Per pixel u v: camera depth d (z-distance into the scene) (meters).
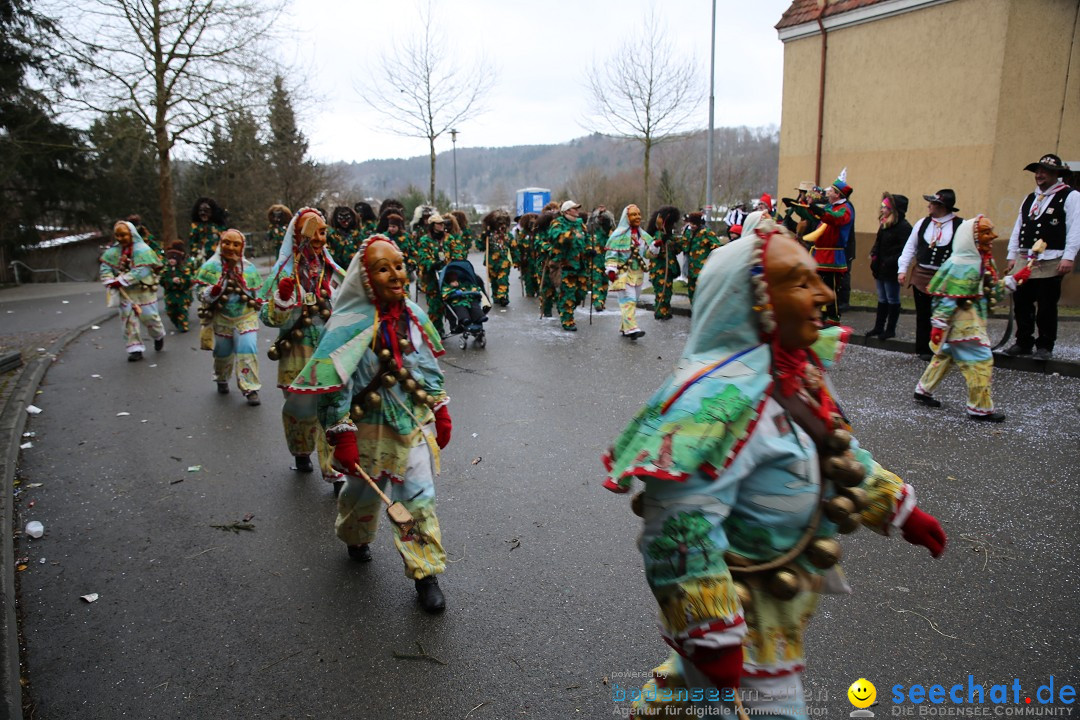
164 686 3.29
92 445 6.70
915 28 14.05
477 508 5.09
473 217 58.03
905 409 7.07
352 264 3.82
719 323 2.01
